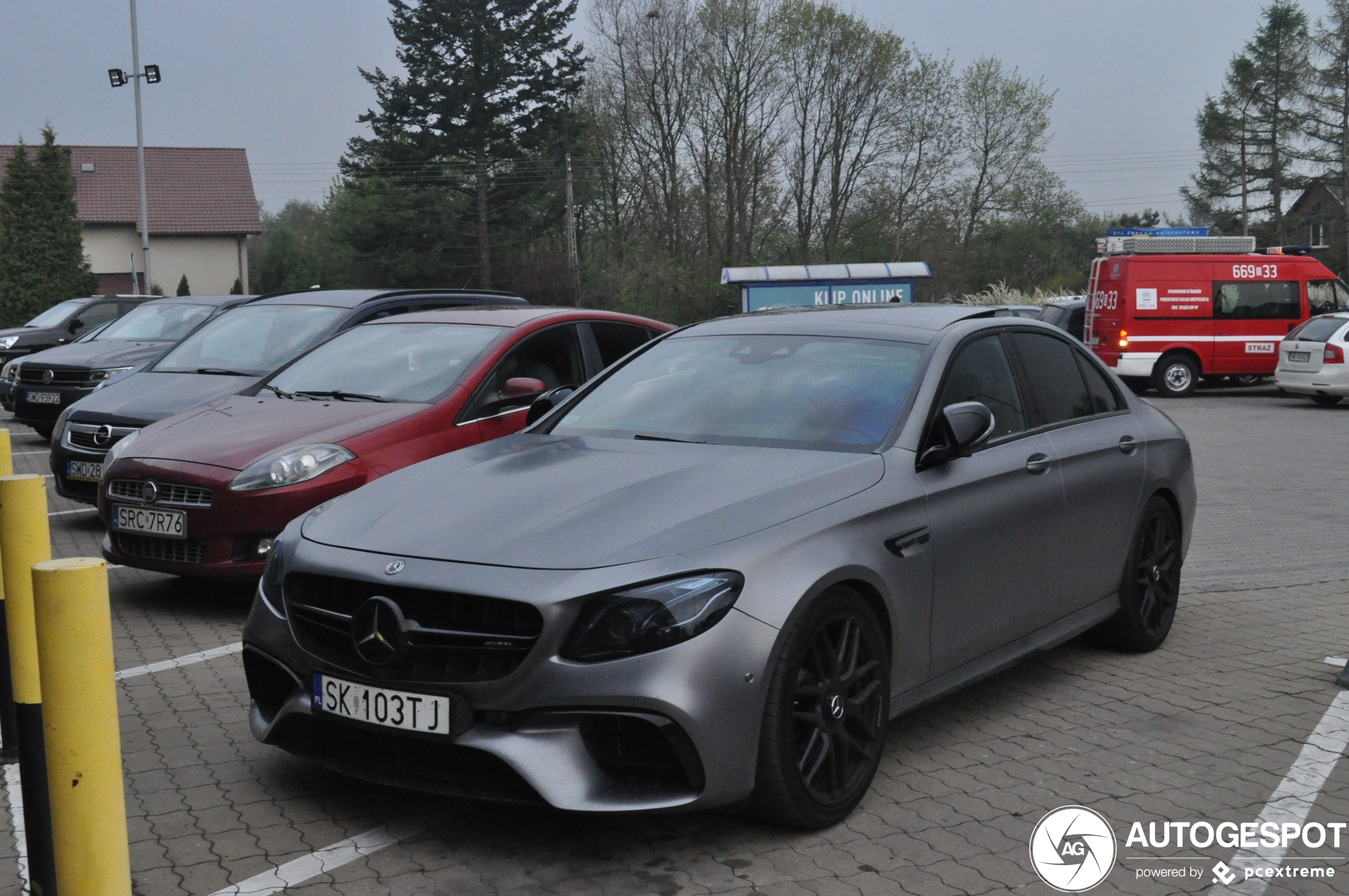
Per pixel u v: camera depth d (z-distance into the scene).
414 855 3.24
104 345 13.15
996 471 4.17
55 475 8.11
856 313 4.85
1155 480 5.20
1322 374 18.83
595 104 52.28
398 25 51.16
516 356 6.81
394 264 51.50
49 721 2.35
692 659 3.04
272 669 3.61
